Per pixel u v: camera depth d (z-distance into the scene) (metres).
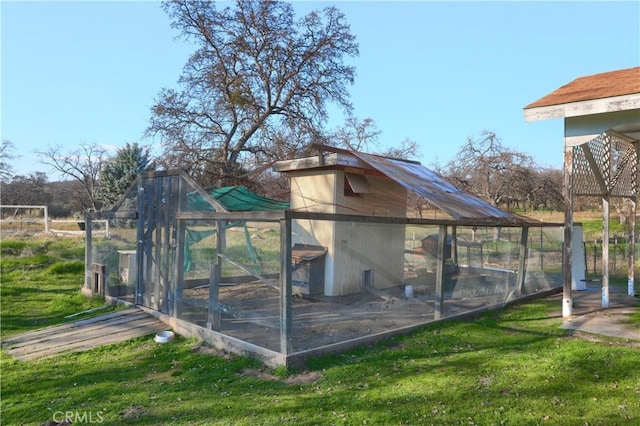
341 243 8.79
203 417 4.04
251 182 18.38
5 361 5.96
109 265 9.45
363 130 25.92
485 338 6.32
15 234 19.75
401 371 5.01
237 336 6.05
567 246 7.48
